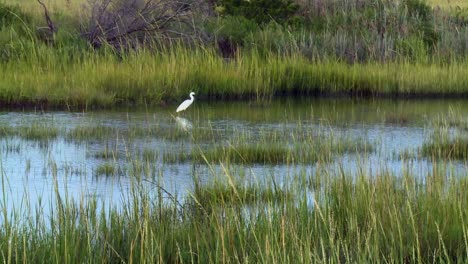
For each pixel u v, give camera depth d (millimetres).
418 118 23906
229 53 31000
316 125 22312
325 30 32688
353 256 10023
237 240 10328
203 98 27219
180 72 27250
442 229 10773
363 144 19031
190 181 15078
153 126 21672
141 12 29875
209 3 33562
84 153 18172
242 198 12906
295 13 34562
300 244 9641
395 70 29359
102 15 30016
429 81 29016
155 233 10508
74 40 28859
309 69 28891
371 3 35156
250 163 15758
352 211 11305
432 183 12484
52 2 35625
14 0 36062
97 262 9828
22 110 24047
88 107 24719
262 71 28500
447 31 32719
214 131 21016
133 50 28922
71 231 10266
